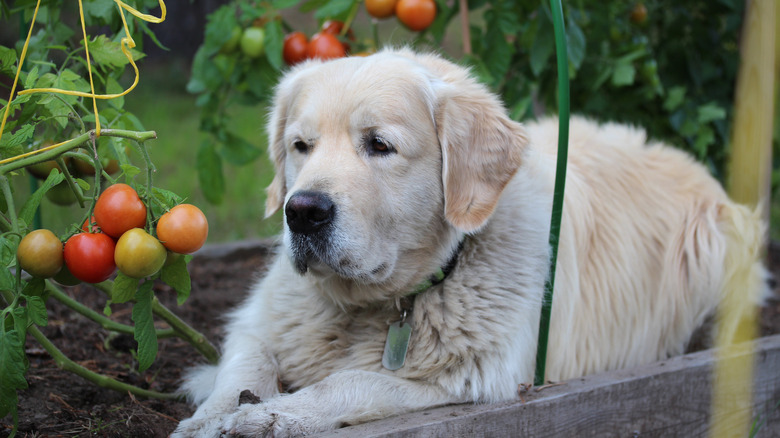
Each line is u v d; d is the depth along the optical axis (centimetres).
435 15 190
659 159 192
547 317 155
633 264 179
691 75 229
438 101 158
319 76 160
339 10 190
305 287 164
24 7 165
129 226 137
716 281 183
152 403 162
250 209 306
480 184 158
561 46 150
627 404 157
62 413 155
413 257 158
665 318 182
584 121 198
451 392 154
